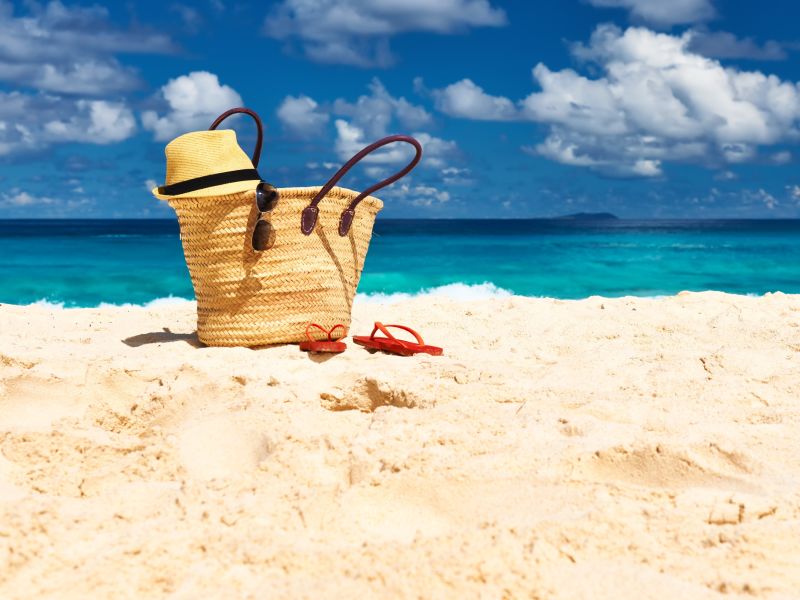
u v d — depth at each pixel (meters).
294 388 1.33
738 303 2.31
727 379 1.42
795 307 2.21
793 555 0.78
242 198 1.58
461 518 0.88
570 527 0.80
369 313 2.24
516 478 0.94
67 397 1.35
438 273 7.04
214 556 0.76
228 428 1.12
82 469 1.04
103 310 2.35
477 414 1.19
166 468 1.02
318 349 1.60
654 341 1.82
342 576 0.73
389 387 1.31
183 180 1.62
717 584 0.72
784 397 1.33
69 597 0.71
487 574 0.71
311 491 0.91
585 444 1.01
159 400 1.29
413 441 1.04
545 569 0.73
